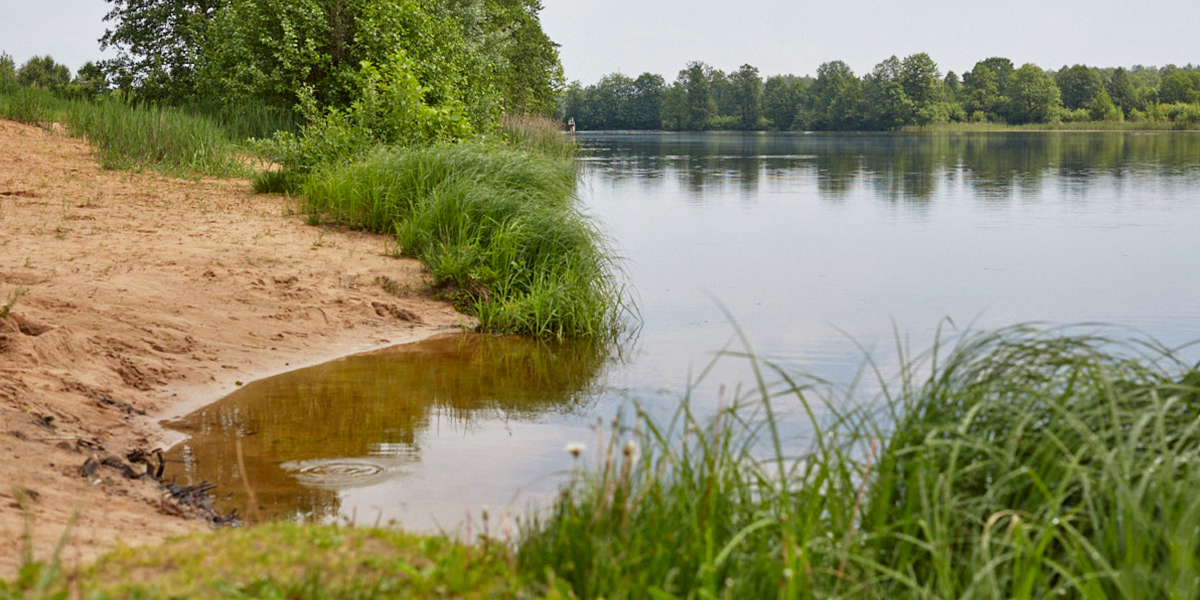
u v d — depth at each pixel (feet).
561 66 196.85
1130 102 559.38
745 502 14.89
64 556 13.41
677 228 63.93
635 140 299.38
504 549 13.12
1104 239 57.72
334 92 75.72
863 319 36.60
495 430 23.38
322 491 19.16
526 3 186.70
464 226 40.88
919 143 254.47
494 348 32.17
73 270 32.81
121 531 15.40
